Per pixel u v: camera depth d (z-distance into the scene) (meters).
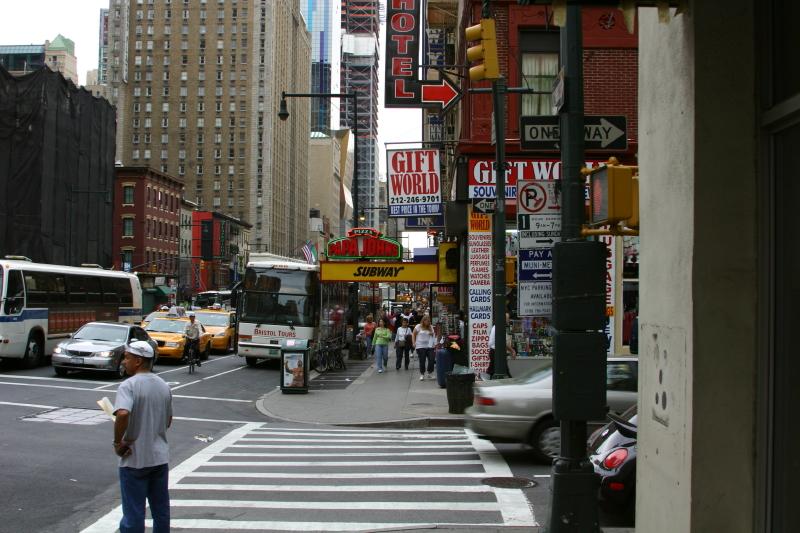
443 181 35.09
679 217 4.68
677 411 4.64
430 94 20.97
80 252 63.59
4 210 54.31
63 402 16.38
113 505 8.20
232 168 135.12
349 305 40.47
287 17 149.62
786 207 4.24
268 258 29.70
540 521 7.55
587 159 19.73
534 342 19.92
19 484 9.00
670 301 4.81
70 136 61.59
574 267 6.21
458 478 9.77
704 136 4.46
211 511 8.05
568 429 6.19
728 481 4.34
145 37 137.88
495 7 20.19
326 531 7.25
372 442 13.00
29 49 176.62
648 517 5.18
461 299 26.50
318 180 180.75
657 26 5.18
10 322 22.92
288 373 20.16
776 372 4.27
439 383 21.31
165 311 34.97
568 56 6.58
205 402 18.66
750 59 4.48
